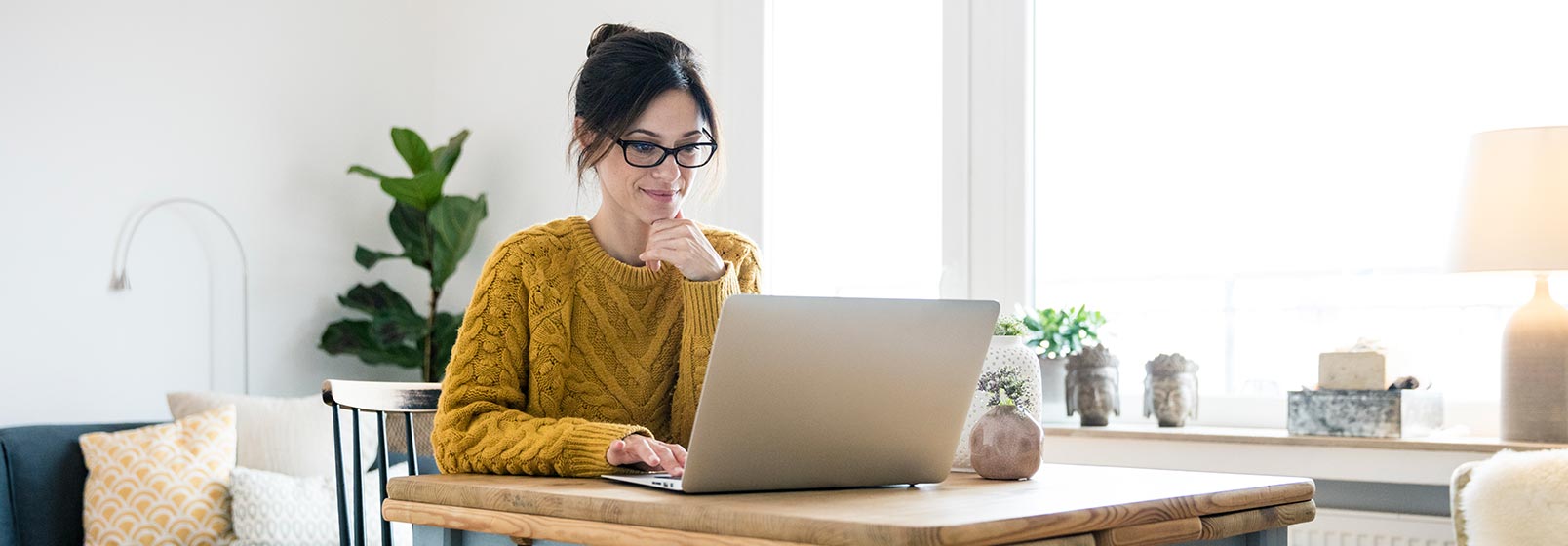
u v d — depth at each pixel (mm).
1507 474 1884
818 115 3961
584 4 4461
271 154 4520
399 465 3846
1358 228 3154
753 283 1934
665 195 1748
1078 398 3242
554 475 1562
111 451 3641
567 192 4453
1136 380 3453
